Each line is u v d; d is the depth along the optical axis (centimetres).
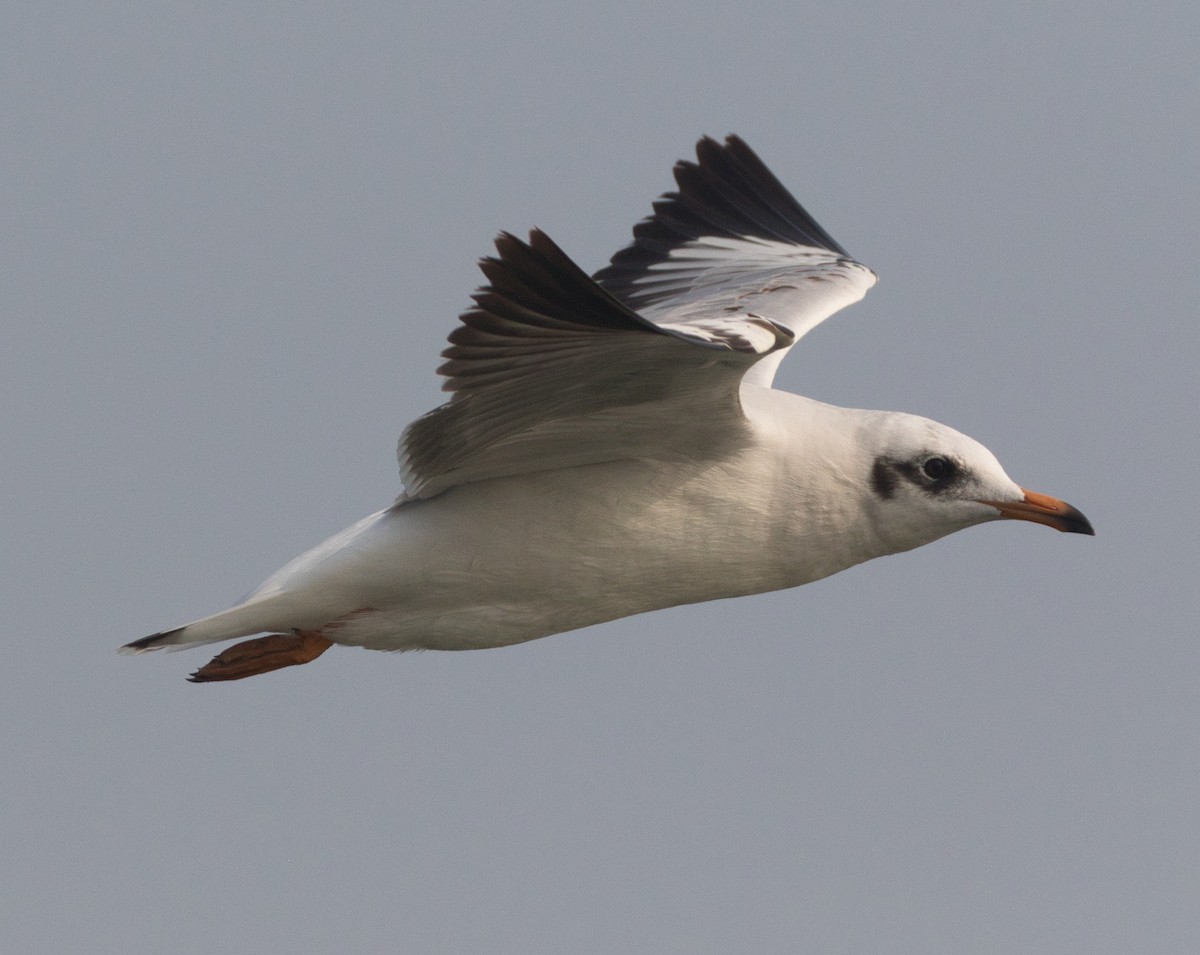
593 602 1217
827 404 1245
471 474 1164
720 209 1549
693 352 1014
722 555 1207
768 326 1031
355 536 1207
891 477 1221
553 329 974
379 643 1239
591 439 1137
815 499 1209
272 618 1217
